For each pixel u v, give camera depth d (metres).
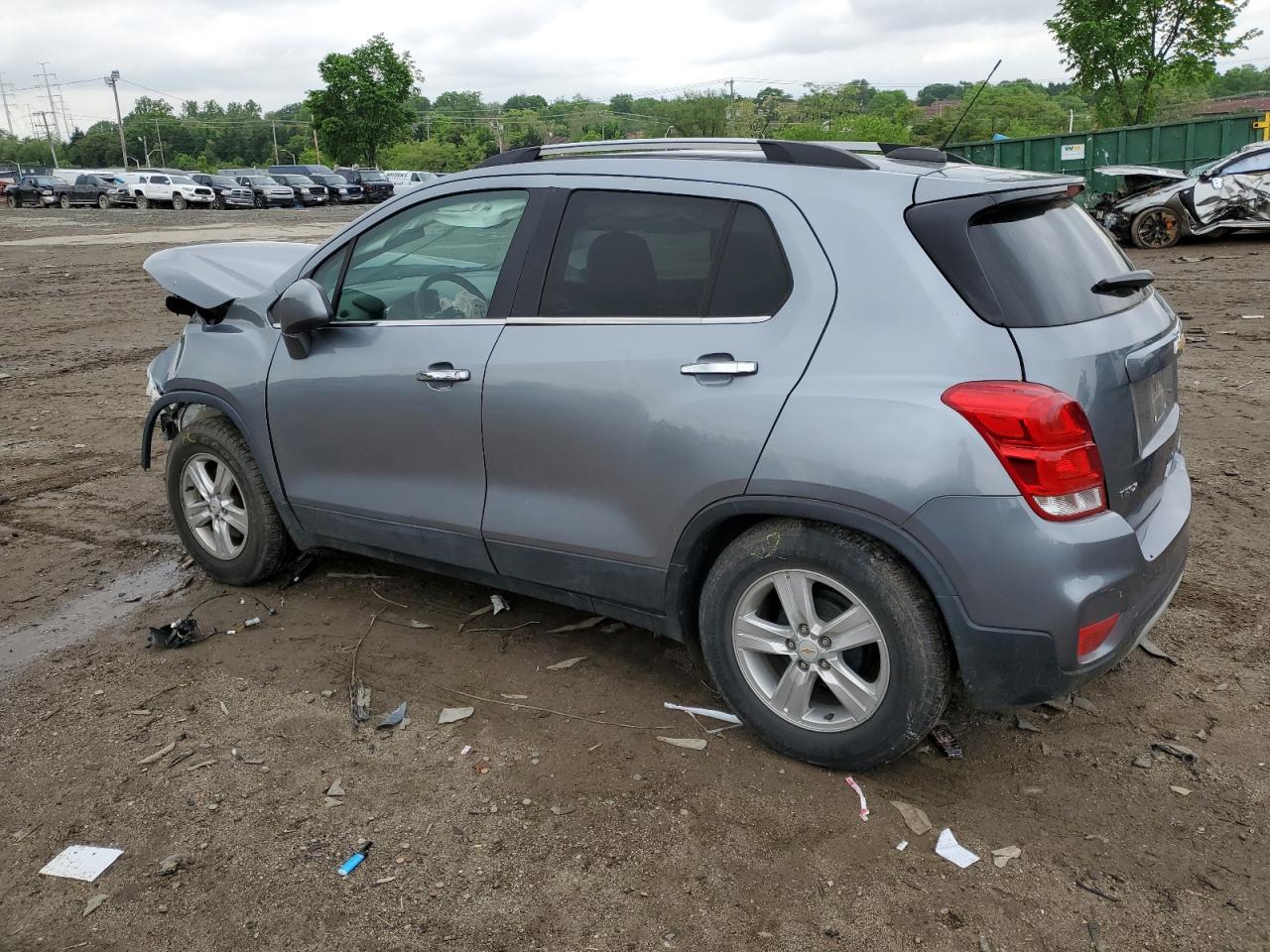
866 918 2.61
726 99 94.81
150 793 3.16
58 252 23.72
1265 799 3.04
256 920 2.64
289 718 3.58
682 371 3.16
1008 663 2.81
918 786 3.14
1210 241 17.64
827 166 3.15
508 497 3.65
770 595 3.29
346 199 52.22
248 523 4.54
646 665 3.91
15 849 2.93
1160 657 3.87
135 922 2.64
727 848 2.88
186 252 4.99
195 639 4.19
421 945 2.55
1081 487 2.76
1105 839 2.89
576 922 2.61
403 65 76.94
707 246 3.22
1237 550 4.82
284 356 4.22
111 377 9.91
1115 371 2.87
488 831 2.96
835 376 2.91
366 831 2.97
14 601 4.64
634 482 3.30
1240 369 8.45
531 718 3.55
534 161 3.77
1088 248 3.20
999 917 2.61
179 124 172.50
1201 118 21.03
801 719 3.20
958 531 2.74
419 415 3.79
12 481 6.49
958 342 2.79
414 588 4.66
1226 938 2.53
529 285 3.57
